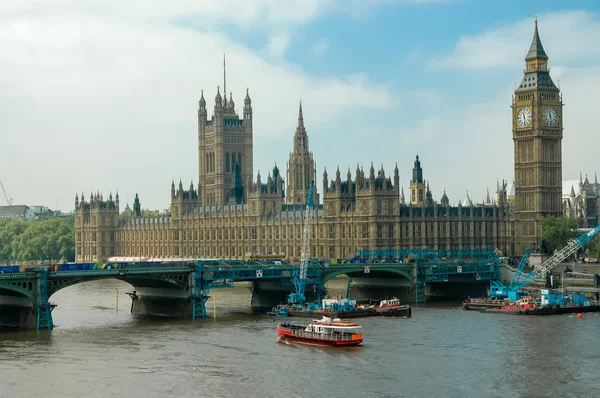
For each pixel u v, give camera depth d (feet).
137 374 567.18
